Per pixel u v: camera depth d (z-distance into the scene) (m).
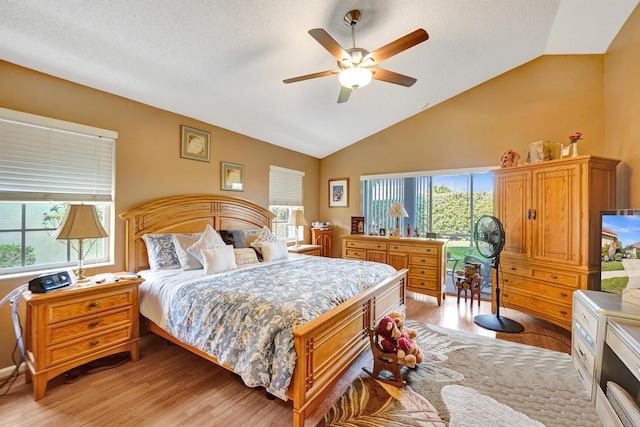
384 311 2.74
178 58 2.42
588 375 1.94
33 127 2.28
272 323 1.67
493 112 4.01
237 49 2.42
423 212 4.82
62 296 1.96
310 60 2.73
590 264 2.70
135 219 2.86
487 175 4.53
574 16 2.77
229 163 3.96
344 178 5.49
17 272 2.29
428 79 3.71
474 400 1.88
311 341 1.63
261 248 3.45
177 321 2.14
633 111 2.72
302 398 1.54
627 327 1.63
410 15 2.47
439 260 3.92
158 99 2.98
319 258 3.64
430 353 2.54
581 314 2.14
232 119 3.70
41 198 2.32
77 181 2.53
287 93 3.33
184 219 3.30
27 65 2.22
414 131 4.68
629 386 1.73
